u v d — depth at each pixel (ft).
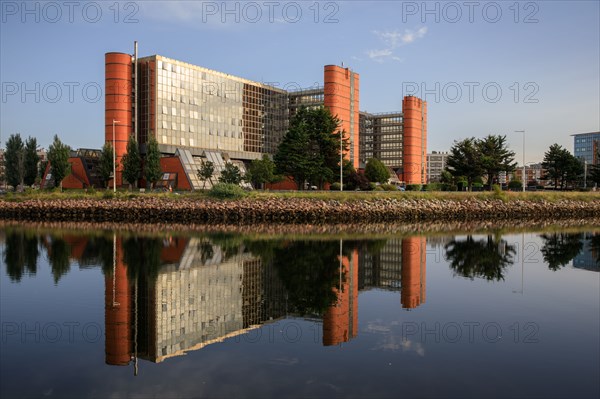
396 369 41.65
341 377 39.99
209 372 41.39
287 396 36.24
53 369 42.22
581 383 38.55
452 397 35.96
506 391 37.01
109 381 39.52
